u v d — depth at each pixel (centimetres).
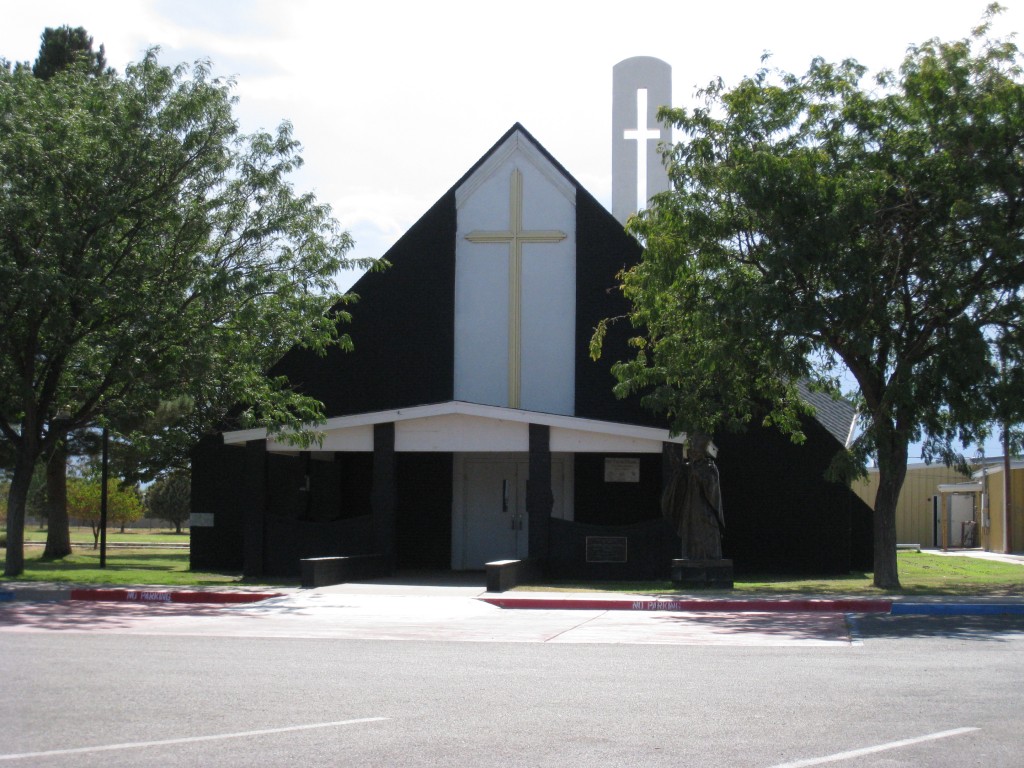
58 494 3072
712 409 1977
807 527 2478
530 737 718
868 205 1750
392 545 2158
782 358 1795
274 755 666
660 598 1689
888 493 1983
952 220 1817
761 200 1761
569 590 1859
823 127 1900
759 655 1126
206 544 2644
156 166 1984
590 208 2614
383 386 2600
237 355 2123
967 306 1872
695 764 649
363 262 2180
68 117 1989
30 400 2080
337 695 869
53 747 686
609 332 2570
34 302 1850
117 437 3014
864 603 1616
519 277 2608
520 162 2642
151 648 1157
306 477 2489
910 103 1867
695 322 1894
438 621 1476
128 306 1955
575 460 2553
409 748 686
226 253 2111
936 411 1903
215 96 2033
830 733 733
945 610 1584
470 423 2142
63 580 2025
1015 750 686
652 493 2525
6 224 1888
